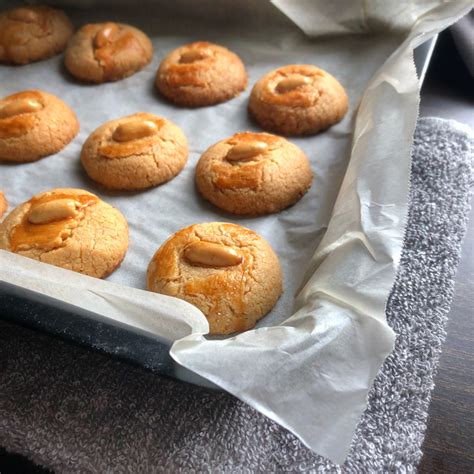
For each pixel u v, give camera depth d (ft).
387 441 0.74
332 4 1.09
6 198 0.96
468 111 1.13
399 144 0.82
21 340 0.82
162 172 0.96
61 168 1.00
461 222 0.95
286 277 0.85
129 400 0.77
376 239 0.72
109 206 0.90
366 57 1.11
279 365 0.62
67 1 1.24
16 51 1.16
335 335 0.64
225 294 0.78
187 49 1.11
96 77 1.12
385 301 0.66
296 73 1.05
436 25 0.97
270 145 0.95
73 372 0.79
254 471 0.72
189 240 0.83
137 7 1.22
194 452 0.73
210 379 0.61
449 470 0.73
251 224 0.91
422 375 0.80
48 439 0.74
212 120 1.06
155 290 0.80
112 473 0.72
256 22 1.17
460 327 0.85
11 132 0.99
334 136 1.01
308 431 0.61
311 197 0.93
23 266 0.72
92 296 0.69
